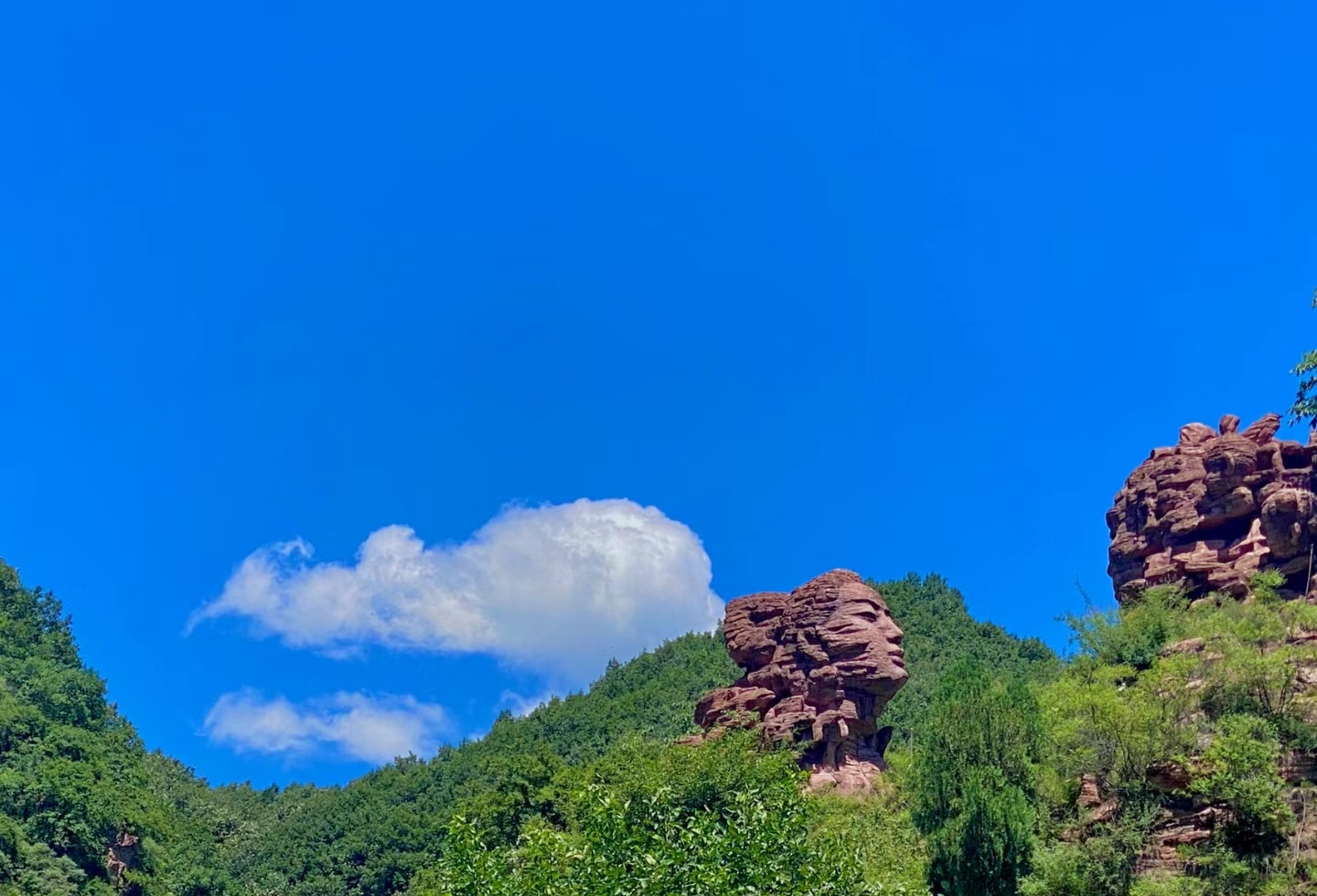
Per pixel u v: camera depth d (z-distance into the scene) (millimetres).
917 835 48438
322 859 156250
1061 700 47812
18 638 146000
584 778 77875
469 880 27438
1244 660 43531
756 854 26016
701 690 158125
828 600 80812
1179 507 77688
